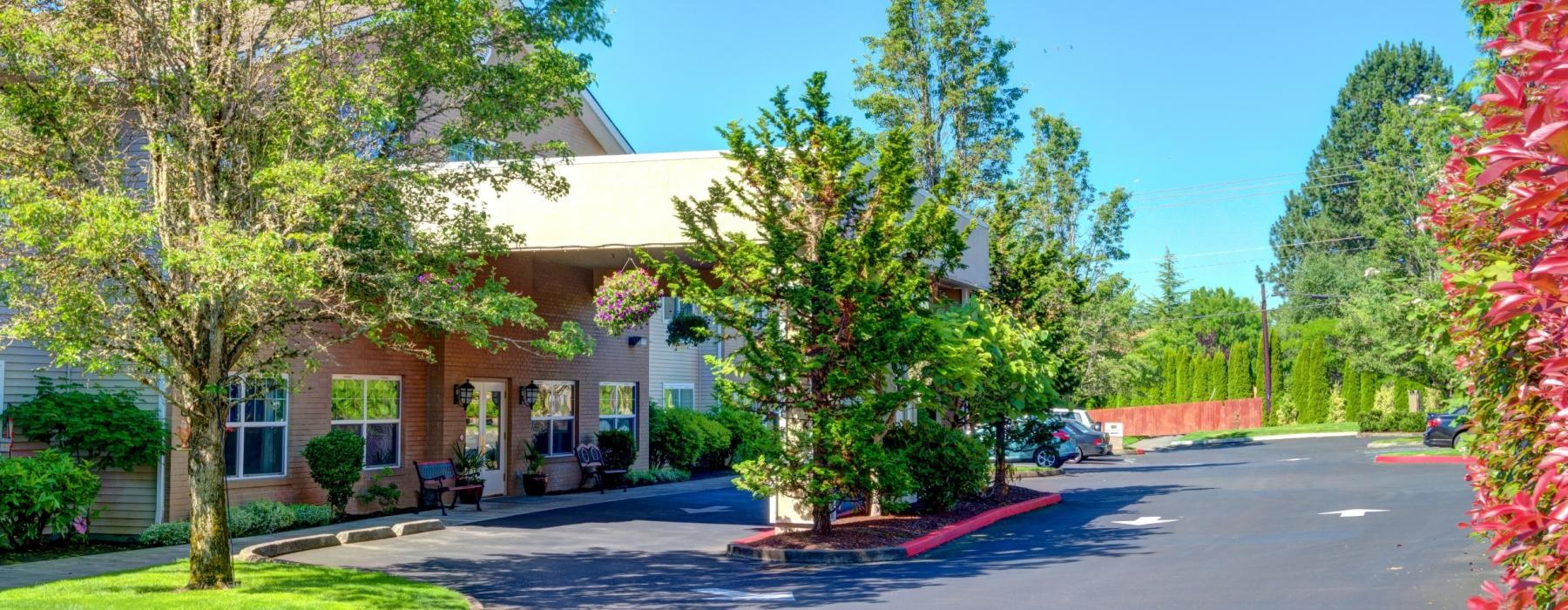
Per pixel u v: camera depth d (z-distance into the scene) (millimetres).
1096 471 31453
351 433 18406
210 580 10836
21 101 10734
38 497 13773
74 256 9906
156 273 10734
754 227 16719
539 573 12961
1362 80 71688
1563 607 2785
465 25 11406
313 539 14578
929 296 16781
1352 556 12688
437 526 16969
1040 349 21188
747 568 13375
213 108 10852
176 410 16094
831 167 15164
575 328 11852
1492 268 3574
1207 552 13609
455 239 12562
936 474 17656
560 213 17234
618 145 25547
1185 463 33844
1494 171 2295
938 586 11789
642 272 16688
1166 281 75375
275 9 11266
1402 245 31734
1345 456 33188
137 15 10922
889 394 15102
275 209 10898
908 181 15836
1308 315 72062
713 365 15672
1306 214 75312
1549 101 2090
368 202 11742
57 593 10461
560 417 24234
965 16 34719
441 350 20844
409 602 10352
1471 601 3207
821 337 14492
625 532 16922
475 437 21828
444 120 14102
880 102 34500
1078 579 11914
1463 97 20422
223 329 10898
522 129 12367
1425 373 35500
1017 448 22172
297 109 10984
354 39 11648
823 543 14570
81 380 16094
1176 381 63062
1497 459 5953
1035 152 39312
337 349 18938
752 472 15289
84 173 11016
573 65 12203
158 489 15992
